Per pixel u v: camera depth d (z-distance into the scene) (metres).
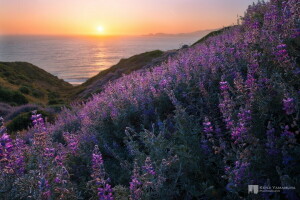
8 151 3.63
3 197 3.38
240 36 6.72
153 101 5.59
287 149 2.61
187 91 5.25
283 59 3.65
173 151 3.71
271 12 5.77
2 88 35.97
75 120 8.10
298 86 3.48
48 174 3.31
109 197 2.80
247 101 3.32
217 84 5.00
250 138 2.81
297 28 4.09
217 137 3.67
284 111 3.17
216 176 3.30
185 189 3.24
